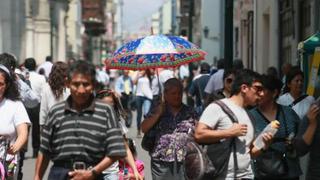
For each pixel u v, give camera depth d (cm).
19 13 4919
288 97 1345
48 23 7100
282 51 3108
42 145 915
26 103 1591
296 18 2698
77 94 892
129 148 1215
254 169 1069
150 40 1300
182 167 1201
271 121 1076
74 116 902
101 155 903
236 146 1015
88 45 14625
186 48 1300
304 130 991
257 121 1081
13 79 1174
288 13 2914
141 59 1296
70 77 898
